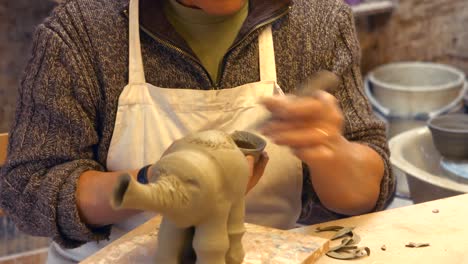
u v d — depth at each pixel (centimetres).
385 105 253
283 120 96
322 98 96
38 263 163
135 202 67
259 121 108
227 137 81
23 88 112
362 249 94
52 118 109
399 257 92
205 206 76
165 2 115
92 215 103
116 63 111
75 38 110
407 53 284
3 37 227
